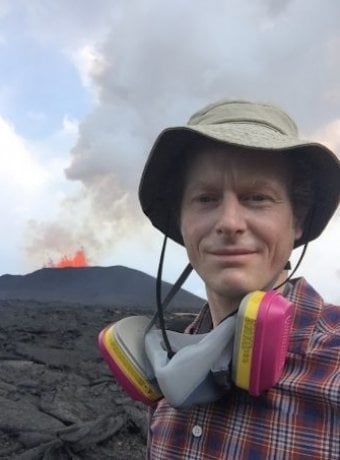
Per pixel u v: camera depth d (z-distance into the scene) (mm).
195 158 533
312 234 573
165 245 574
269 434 484
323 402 470
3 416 2084
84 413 2281
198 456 521
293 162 538
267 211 513
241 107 551
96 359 3189
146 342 554
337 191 545
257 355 463
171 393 490
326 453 460
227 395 518
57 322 4520
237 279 508
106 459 1835
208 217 522
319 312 530
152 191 608
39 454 1774
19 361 3018
